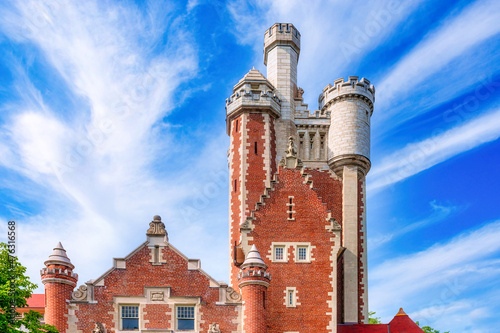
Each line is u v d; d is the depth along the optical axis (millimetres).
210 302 41406
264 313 41062
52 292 39594
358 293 56812
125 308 40875
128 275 41469
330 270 45188
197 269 42094
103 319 40250
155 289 41312
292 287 44656
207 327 40844
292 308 44156
